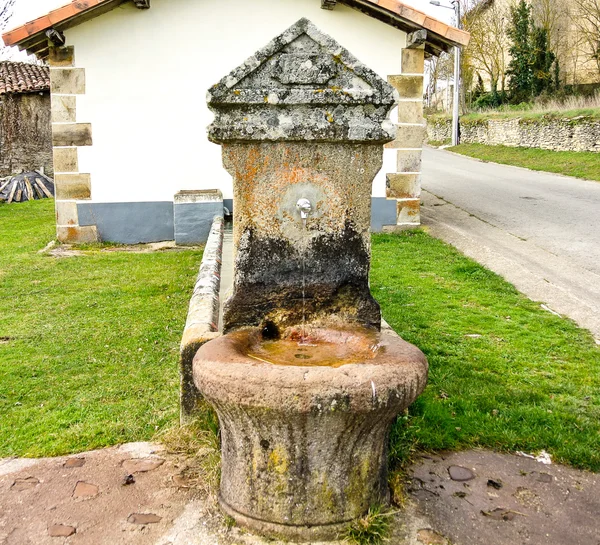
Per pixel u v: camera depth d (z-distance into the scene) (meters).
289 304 3.39
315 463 2.60
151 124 9.81
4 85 19.58
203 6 9.70
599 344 5.25
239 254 3.32
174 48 9.71
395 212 10.28
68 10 8.91
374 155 3.30
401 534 2.74
